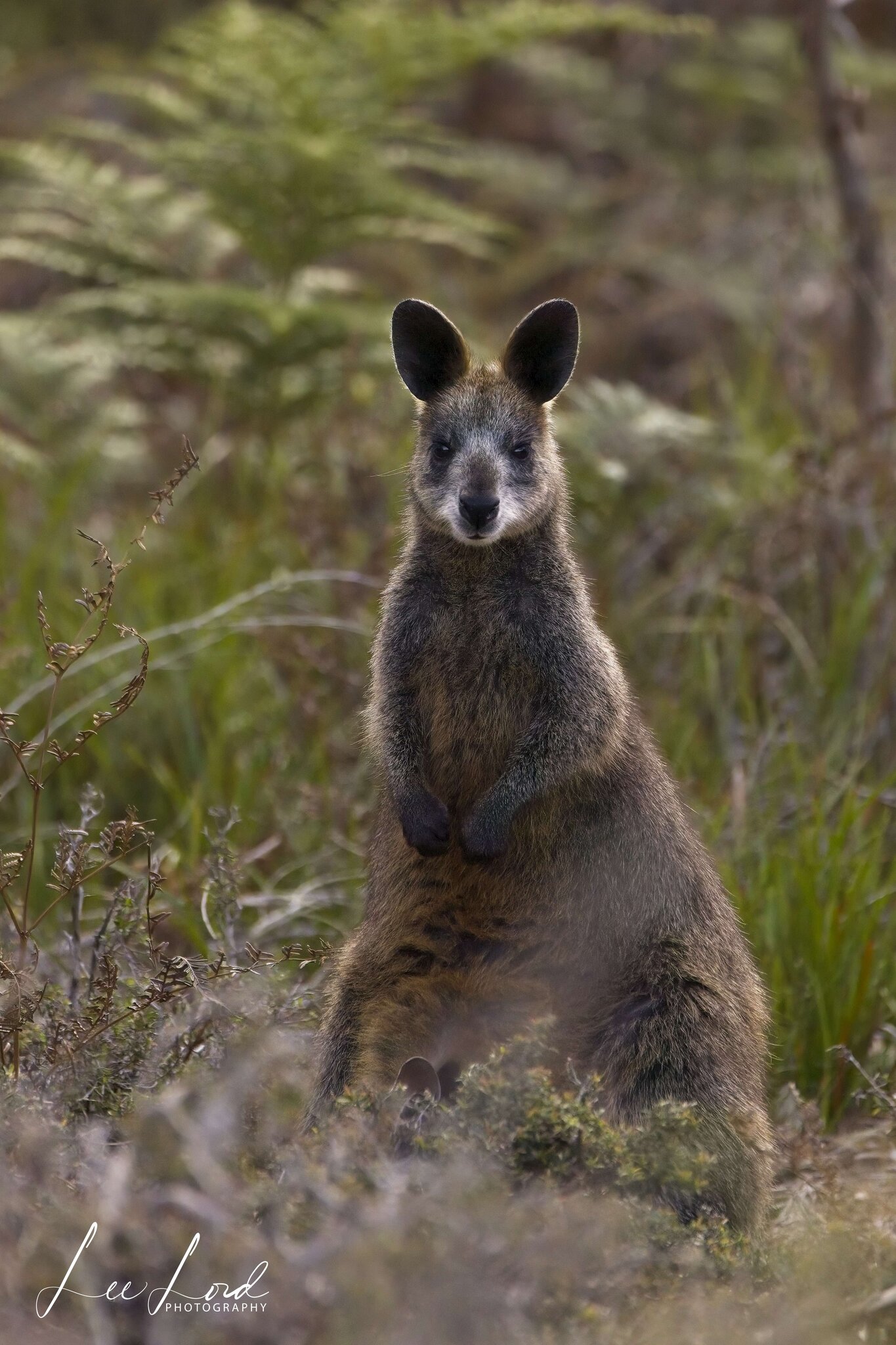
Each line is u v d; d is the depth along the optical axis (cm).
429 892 836
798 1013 941
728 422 1611
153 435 1795
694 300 2020
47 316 1708
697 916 833
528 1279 538
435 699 853
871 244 1530
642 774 854
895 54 2547
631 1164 646
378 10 1798
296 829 1113
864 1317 570
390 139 2183
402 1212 537
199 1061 699
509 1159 619
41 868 1037
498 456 860
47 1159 581
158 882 782
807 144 2212
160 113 1853
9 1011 703
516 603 845
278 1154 600
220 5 2339
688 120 2478
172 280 1741
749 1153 751
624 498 1483
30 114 2278
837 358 1691
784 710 1187
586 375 2027
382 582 1244
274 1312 514
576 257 2173
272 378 1659
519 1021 817
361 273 2162
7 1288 529
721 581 1357
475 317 2044
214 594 1308
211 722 1207
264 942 998
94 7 2481
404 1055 828
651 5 2619
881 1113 862
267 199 1709
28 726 1179
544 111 2541
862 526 1322
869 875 998
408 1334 507
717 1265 624
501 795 813
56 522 1402
